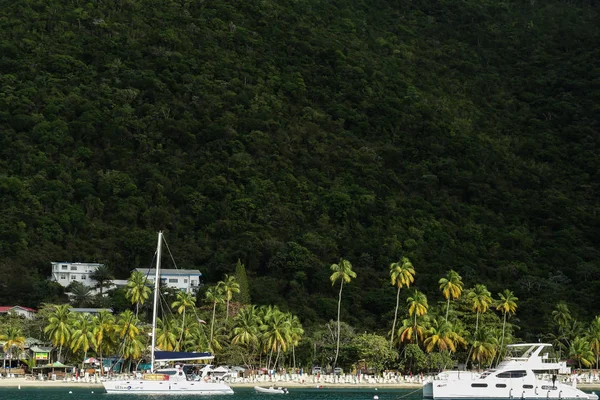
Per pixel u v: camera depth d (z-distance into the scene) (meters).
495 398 159.12
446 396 159.00
